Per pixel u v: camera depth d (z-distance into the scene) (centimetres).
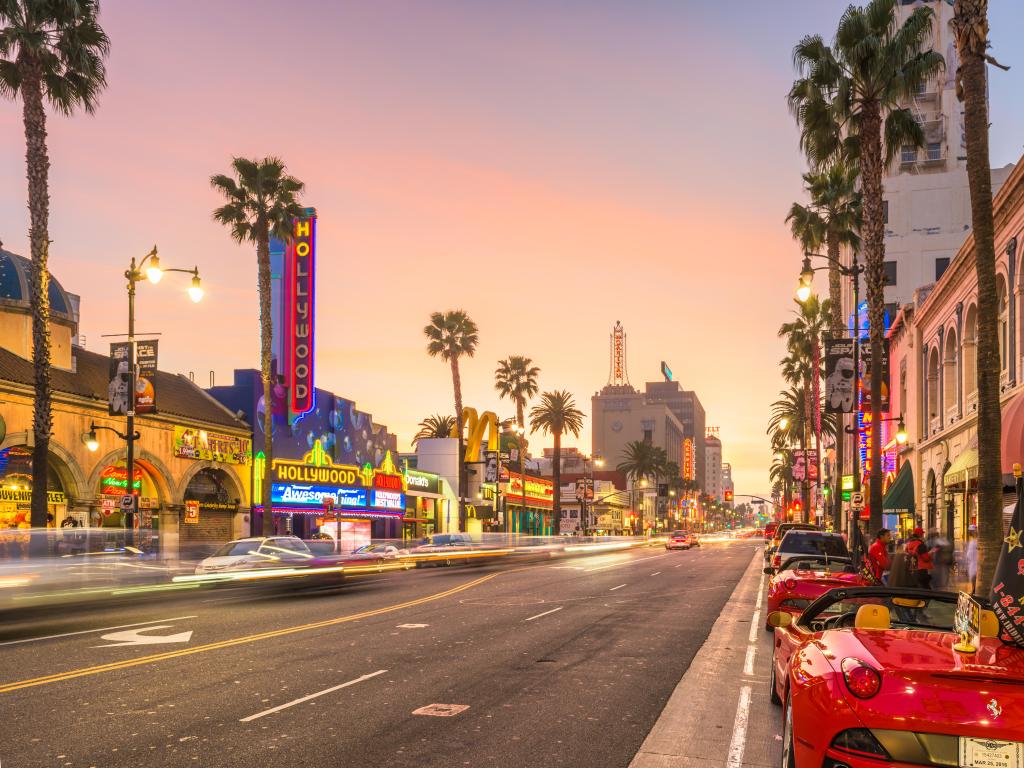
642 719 825
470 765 662
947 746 434
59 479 3288
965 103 1530
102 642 1270
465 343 6906
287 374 4853
